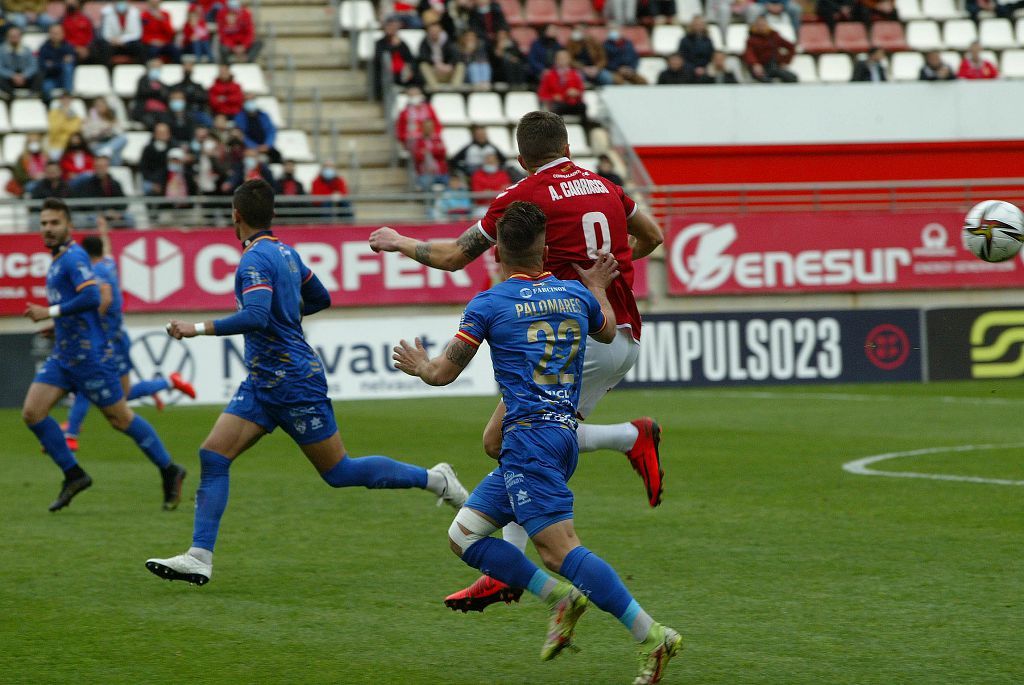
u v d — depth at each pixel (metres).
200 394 61.69
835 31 90.62
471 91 77.94
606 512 30.28
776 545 26.08
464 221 65.50
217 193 65.50
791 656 18.05
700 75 80.12
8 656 18.34
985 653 18.03
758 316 65.00
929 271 68.75
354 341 62.28
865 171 81.62
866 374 65.69
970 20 92.25
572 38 80.94
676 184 79.81
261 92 76.81
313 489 34.81
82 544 27.06
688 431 46.81
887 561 24.38
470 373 63.84
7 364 60.81
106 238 44.38
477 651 18.69
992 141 82.56
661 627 16.25
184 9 82.19
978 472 36.00
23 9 78.81
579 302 17.06
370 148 76.69
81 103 72.00
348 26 84.38
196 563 21.72
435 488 24.52
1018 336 66.62
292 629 19.89
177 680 17.09
